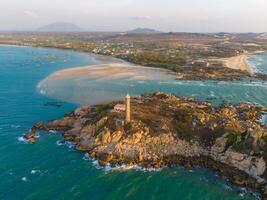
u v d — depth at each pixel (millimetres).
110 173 75812
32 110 122250
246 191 69750
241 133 83375
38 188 69125
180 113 99750
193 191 69750
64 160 81312
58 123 103250
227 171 76438
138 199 66688
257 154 76312
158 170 77438
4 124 106000
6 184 70188
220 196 68125
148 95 134750
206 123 94125
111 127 88688
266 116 119562
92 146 86812
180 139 87062
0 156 82625
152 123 91438
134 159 80938
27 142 91500
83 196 66875
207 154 83938
